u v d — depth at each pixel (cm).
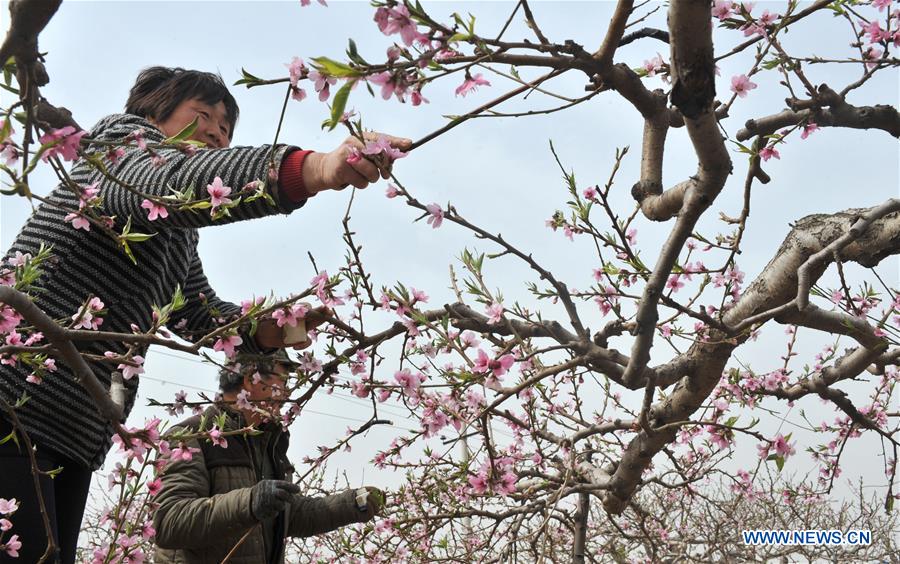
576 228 293
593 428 358
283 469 276
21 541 199
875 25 240
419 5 141
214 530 234
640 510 454
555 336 266
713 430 284
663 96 247
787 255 304
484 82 163
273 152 174
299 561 493
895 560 690
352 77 136
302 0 139
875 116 245
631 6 164
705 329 304
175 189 176
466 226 216
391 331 229
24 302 149
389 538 354
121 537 206
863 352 330
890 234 283
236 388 256
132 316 217
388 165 171
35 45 119
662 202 265
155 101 247
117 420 175
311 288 192
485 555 372
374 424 248
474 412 246
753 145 248
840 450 370
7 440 184
